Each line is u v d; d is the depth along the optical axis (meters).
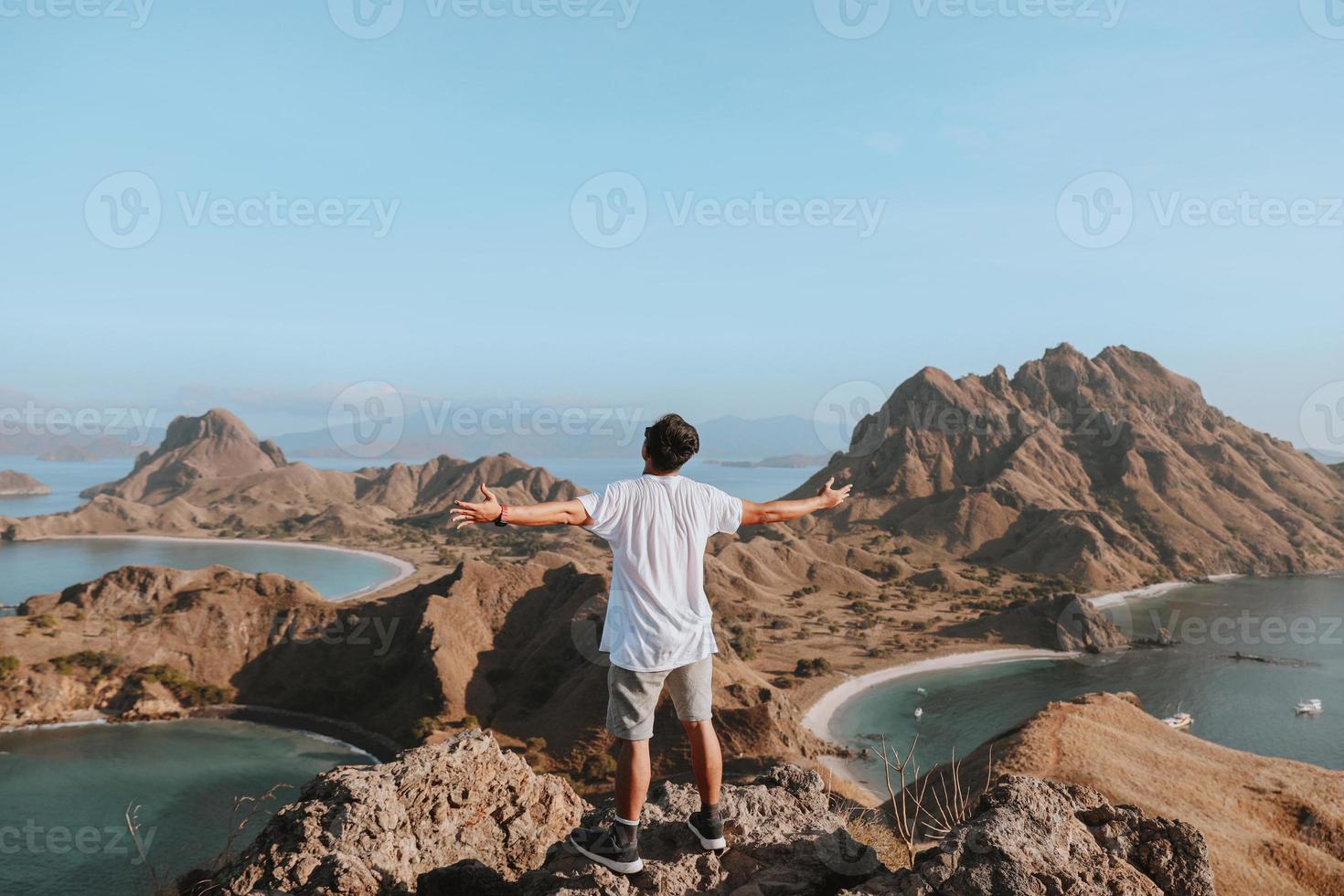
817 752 92.38
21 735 101.50
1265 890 38.59
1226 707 120.50
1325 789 49.88
